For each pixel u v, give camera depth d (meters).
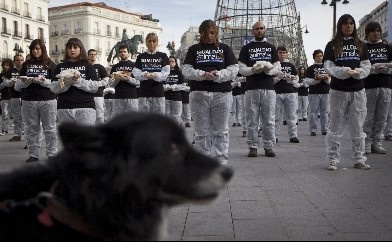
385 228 4.02
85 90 7.11
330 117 6.97
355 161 7.01
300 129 14.62
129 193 2.13
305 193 5.38
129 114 2.32
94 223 2.13
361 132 6.93
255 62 8.20
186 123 16.47
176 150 2.27
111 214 2.11
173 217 4.44
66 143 2.13
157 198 2.21
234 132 13.80
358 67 6.80
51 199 2.17
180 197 2.26
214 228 4.07
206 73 6.68
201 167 2.28
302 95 18.45
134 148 2.15
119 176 2.10
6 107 14.05
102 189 2.08
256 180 6.14
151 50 9.27
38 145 8.02
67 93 7.07
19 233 2.14
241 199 5.12
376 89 8.39
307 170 6.88
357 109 6.84
